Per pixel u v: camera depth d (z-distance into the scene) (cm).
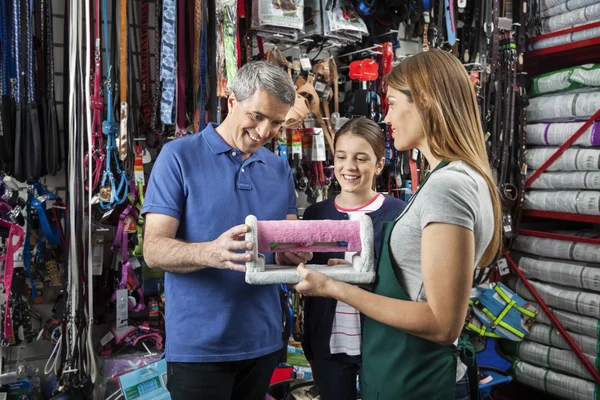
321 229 117
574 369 294
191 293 146
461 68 111
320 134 284
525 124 334
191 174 148
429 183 105
